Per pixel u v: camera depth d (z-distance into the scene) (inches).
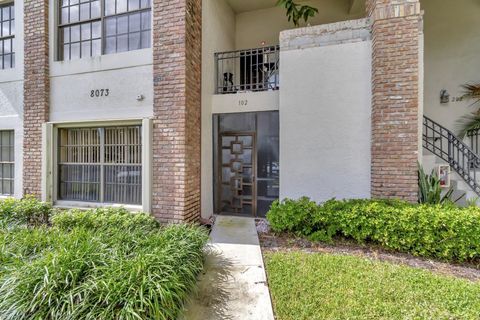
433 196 183.0
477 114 272.1
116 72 221.0
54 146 235.9
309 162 218.4
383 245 168.6
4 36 257.8
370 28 205.2
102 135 229.5
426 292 116.8
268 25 322.0
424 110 286.7
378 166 194.1
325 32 215.3
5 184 261.9
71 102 233.1
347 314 103.5
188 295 116.3
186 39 204.2
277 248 175.0
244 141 261.4
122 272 106.9
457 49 279.0
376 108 194.4
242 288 126.9
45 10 236.8
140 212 202.2
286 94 224.1
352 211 174.1
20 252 130.3
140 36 218.1
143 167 209.2
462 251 148.3
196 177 226.8
